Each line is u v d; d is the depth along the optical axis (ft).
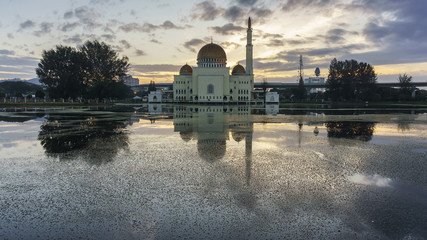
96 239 34.42
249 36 490.90
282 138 104.63
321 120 174.81
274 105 414.21
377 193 48.91
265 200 45.62
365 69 508.94
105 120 173.27
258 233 35.70
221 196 47.19
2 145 90.12
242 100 468.34
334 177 57.57
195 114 224.12
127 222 38.63
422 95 527.40
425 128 135.23
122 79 502.79
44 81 395.14
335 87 512.22
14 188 51.16
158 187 51.37
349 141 99.09
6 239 34.30
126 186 51.96
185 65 517.14
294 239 34.40
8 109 274.16
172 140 99.66
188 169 62.54
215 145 90.48
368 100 506.07
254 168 63.52
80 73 414.41
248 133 116.78
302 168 63.87
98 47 429.79
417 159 72.79
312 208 42.83
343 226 37.58
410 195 48.06
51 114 217.56
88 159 71.82
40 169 63.00
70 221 38.91
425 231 36.24
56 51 395.96
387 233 35.86
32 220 39.24
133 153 78.74
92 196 47.37
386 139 103.65
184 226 37.45
